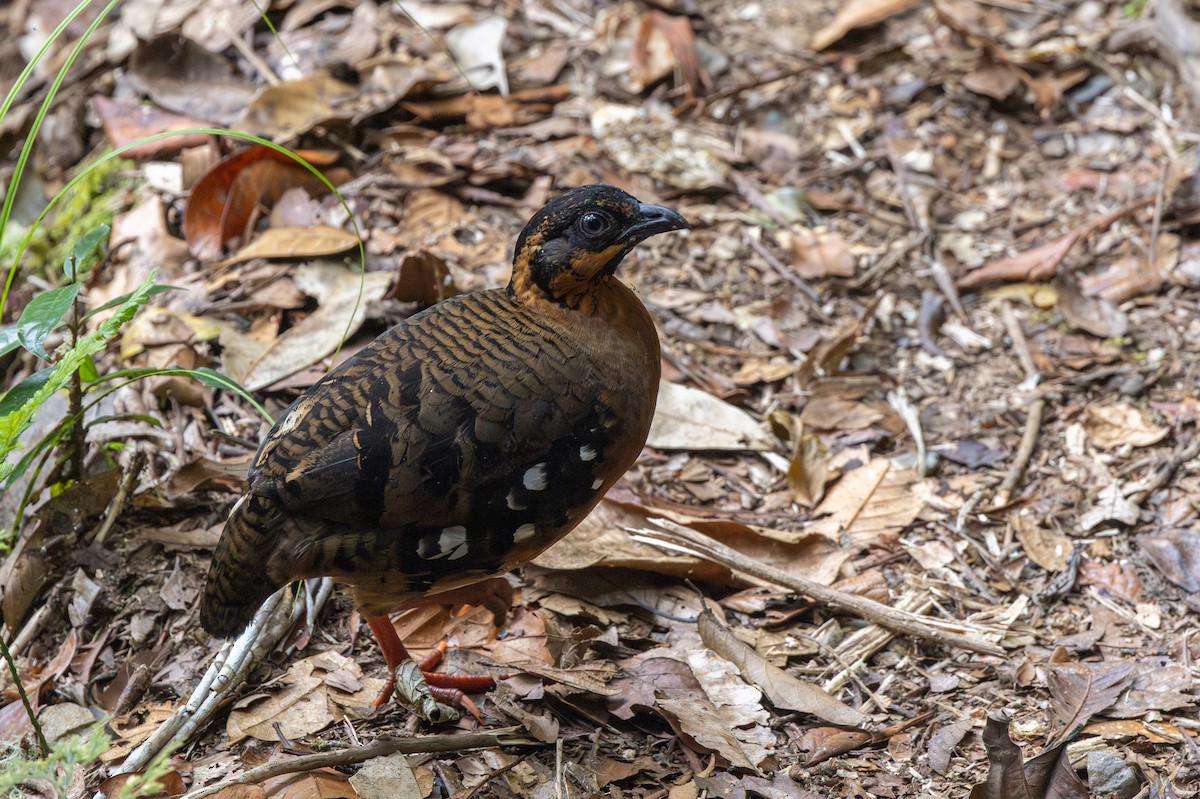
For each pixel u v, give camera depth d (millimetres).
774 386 8500
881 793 5789
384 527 5531
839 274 9188
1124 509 7438
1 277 9570
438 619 6812
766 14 11359
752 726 6062
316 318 8320
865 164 10070
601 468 5875
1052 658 6559
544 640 6582
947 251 9430
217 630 5559
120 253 9258
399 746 5801
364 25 10742
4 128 10562
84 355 5633
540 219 5816
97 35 11375
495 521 5680
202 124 9984
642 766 5895
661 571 6988
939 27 11141
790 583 6844
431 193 9500
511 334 5777
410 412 5504
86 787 5801
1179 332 8688
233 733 6020
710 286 9109
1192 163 9680
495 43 10547
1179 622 6781
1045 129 10359
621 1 11273
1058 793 5504
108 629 6734
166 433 7781
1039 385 8391
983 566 7227
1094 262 9258
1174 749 5969
